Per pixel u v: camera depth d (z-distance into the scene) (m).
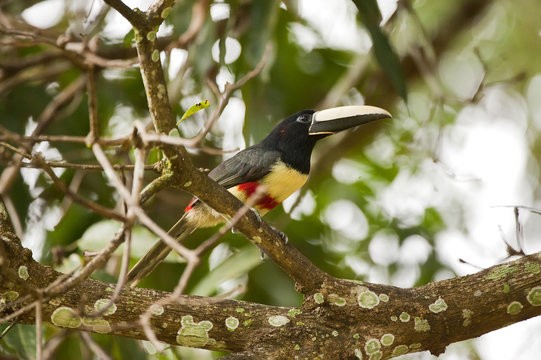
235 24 11.21
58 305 7.12
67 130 11.56
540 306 7.60
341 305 7.54
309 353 7.35
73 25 10.58
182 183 7.09
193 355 10.33
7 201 9.90
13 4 11.41
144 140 5.84
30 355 8.81
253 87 11.13
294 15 11.30
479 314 7.61
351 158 13.52
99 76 11.96
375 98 13.41
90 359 10.85
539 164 13.71
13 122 11.60
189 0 10.32
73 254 9.83
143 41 6.62
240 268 9.89
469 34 14.27
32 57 11.30
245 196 10.02
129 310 7.23
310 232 11.95
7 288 7.01
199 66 10.16
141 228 9.97
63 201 11.37
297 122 10.26
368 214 12.54
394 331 7.52
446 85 14.02
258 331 7.43
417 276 11.91
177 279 11.05
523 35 14.04
